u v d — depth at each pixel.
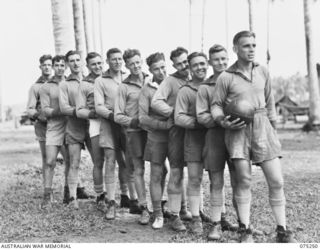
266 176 4.62
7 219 6.08
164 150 5.46
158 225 5.51
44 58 7.27
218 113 4.64
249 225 4.85
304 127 20.66
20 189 8.30
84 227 5.66
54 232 5.49
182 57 5.36
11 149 16.64
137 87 5.92
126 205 6.61
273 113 4.86
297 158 11.59
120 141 6.21
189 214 5.82
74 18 12.08
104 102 6.20
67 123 6.75
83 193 7.39
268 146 4.55
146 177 9.06
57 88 7.04
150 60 5.59
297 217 5.78
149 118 5.43
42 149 7.48
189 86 5.09
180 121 5.02
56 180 8.88
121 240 5.14
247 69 4.66
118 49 6.25
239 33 4.58
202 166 5.16
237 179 4.70
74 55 6.78
